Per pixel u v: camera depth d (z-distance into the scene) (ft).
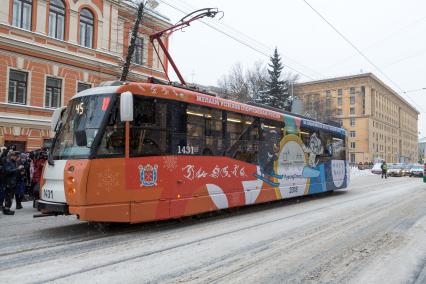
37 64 68.28
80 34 76.33
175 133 28.25
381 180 94.94
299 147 44.42
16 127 65.00
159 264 19.04
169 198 27.37
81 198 23.32
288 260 20.10
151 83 27.66
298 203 44.27
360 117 293.64
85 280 16.60
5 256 20.26
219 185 31.81
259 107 38.40
